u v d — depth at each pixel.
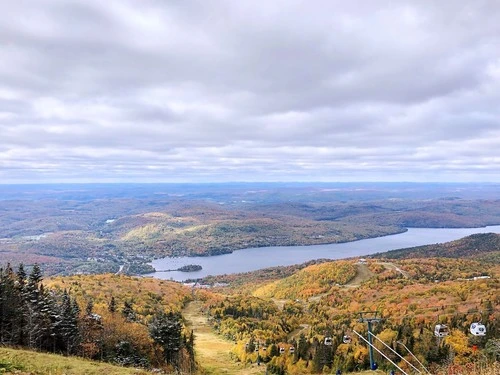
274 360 92.00
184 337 84.12
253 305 164.50
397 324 93.75
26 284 70.81
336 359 80.44
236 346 109.31
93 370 33.81
